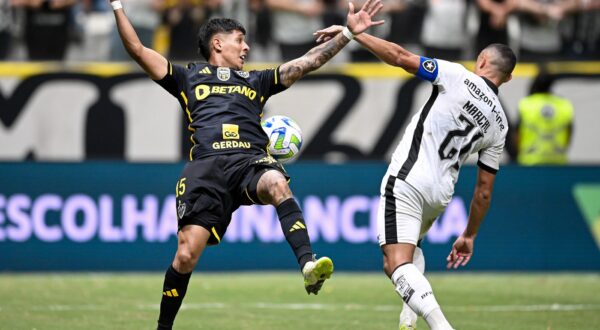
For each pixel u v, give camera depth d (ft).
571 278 119.34
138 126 128.06
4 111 127.44
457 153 62.69
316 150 127.65
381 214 63.00
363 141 127.65
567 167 125.90
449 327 59.11
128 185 123.44
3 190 122.21
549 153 128.57
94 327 77.56
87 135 128.06
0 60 133.90
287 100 127.75
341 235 124.57
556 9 136.67
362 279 116.57
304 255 58.08
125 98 128.16
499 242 125.70
